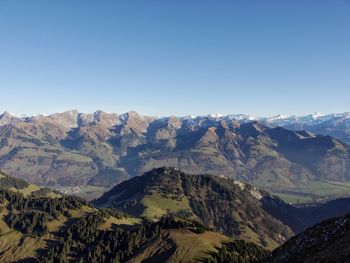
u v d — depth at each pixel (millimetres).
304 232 121000
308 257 104500
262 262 129250
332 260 89438
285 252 119375
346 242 94562
